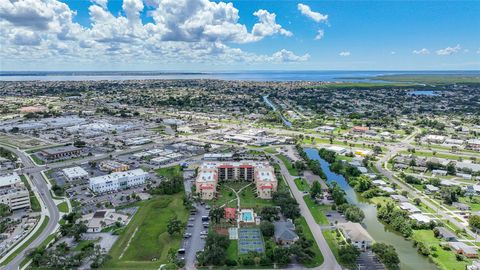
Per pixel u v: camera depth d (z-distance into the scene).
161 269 193.88
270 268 198.62
